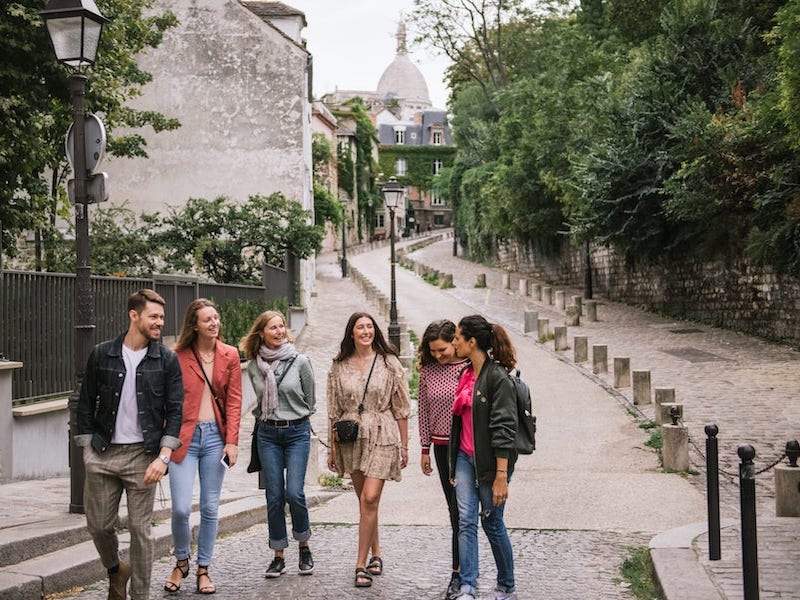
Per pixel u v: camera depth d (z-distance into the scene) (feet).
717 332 95.04
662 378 69.31
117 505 19.98
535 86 150.71
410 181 400.67
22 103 49.49
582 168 104.01
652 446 47.01
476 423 20.80
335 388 23.71
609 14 133.49
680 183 87.92
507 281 162.30
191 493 22.68
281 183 122.72
